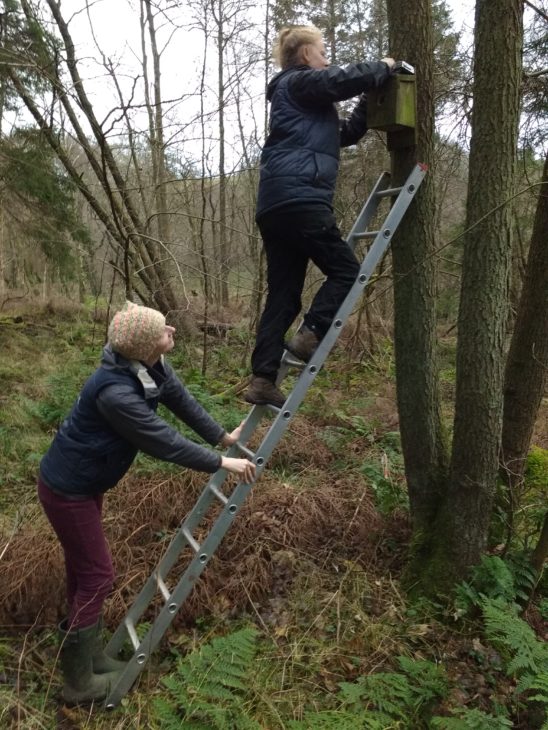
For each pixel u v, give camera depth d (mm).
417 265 3227
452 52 5133
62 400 5707
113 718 2568
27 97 6926
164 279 8109
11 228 9516
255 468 2703
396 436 5520
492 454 3221
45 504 2570
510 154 2965
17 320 10352
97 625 2646
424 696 2568
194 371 7027
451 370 9320
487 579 3172
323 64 2906
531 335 3711
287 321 3070
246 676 2494
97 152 8312
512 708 2623
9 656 2885
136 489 4090
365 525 3895
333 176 2811
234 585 3338
